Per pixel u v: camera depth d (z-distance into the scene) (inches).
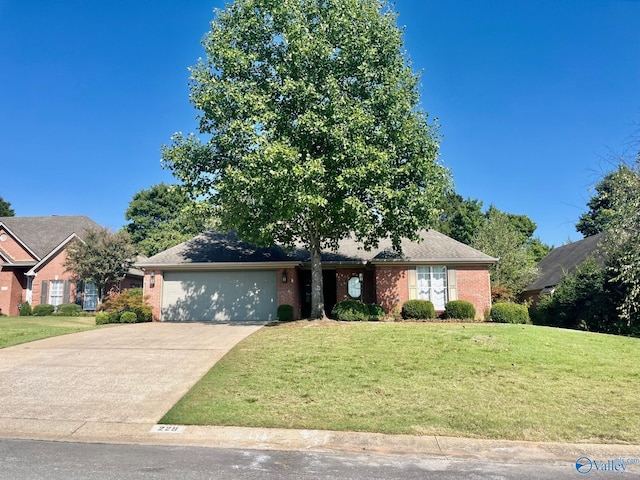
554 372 394.3
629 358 453.4
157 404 319.9
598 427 277.6
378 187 565.0
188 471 207.6
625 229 668.1
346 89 616.4
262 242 687.1
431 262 846.5
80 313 1017.5
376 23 615.8
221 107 615.2
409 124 595.2
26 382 374.0
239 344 520.7
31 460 221.6
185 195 672.4
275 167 543.5
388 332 559.2
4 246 1135.0
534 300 1164.5
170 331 642.2
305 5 617.0
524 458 236.2
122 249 1026.7
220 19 646.5
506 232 1176.2
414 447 250.1
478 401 321.7
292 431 269.6
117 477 198.1
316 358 440.1
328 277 938.1
